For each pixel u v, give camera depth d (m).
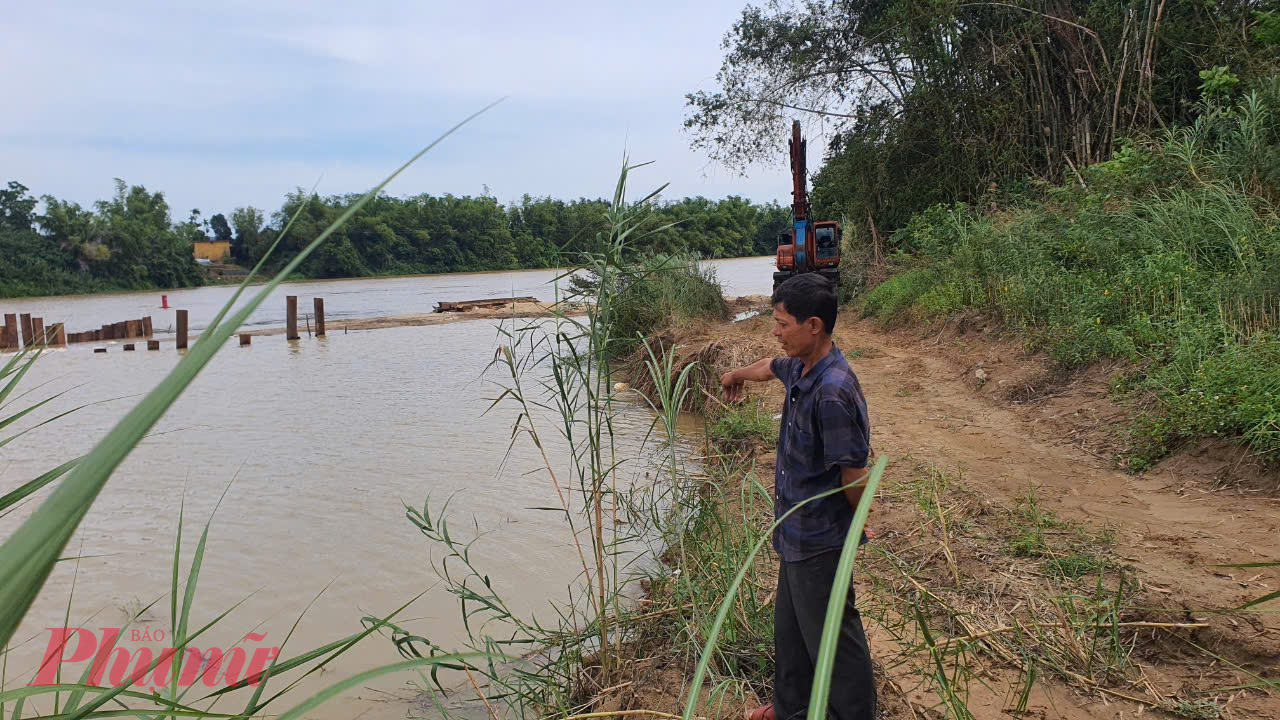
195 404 12.49
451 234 89.88
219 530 6.67
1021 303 9.82
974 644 3.61
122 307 44.41
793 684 3.03
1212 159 9.87
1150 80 14.09
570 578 5.61
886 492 5.89
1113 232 9.60
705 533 4.55
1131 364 7.21
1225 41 13.36
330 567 5.88
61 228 69.50
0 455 9.62
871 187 19.64
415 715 4.06
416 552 6.14
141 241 74.38
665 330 14.91
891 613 4.12
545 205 94.94
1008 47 16.55
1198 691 3.26
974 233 13.05
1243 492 5.00
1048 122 16.53
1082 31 15.71
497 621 5.04
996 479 5.91
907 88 21.33
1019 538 4.75
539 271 90.25
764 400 9.50
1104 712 3.20
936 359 10.60
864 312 16.03
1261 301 6.68
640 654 4.18
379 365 17.03
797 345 2.79
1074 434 6.66
